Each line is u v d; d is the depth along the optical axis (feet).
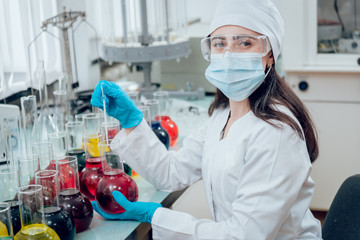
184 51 9.43
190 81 11.21
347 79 10.25
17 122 6.06
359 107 10.34
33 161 4.77
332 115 10.53
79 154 5.91
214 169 5.21
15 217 4.54
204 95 10.84
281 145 4.71
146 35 9.14
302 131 5.01
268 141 4.75
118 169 5.21
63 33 8.36
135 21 9.45
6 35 8.23
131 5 10.53
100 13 11.53
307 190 5.07
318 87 10.45
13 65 8.45
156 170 5.87
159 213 5.03
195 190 8.55
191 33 11.43
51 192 4.48
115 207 5.08
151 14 10.31
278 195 4.64
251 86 5.06
